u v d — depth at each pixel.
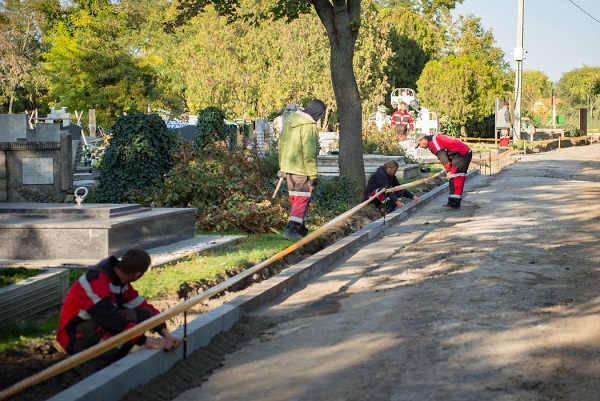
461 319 7.88
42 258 10.27
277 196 15.84
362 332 7.67
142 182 15.91
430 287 9.56
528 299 8.70
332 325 8.05
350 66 19.28
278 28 51.47
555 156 41.69
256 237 13.30
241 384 6.27
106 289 6.29
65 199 17.02
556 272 10.30
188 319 8.05
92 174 21.08
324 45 48.00
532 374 6.11
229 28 54.72
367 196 17.91
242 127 31.50
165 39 70.62
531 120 66.31
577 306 8.37
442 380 6.05
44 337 6.91
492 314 8.04
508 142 45.38
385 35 49.75
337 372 6.41
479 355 6.64
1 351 6.36
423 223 16.58
